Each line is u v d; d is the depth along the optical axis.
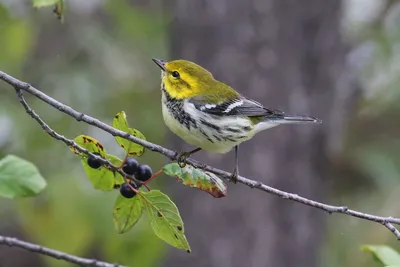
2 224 15.15
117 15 15.02
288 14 12.51
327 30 12.95
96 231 12.30
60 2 7.55
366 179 15.38
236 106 9.11
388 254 7.69
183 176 7.34
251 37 12.34
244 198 12.45
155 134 14.84
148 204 7.05
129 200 7.56
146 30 15.09
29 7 13.93
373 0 16.23
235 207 12.47
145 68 15.61
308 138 12.83
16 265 15.38
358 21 16.09
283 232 12.66
